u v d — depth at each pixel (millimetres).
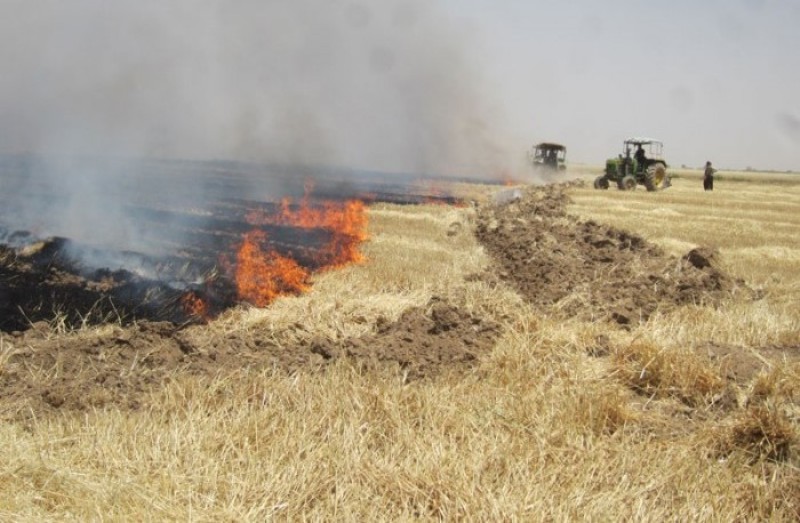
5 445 4422
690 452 5039
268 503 3945
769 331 8438
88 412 5164
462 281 10258
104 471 4191
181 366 6219
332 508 3941
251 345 7086
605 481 4457
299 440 4629
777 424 5262
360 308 8422
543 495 4156
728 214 26016
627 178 37531
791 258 15500
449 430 5016
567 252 13727
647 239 16891
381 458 4516
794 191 53031
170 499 3891
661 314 9086
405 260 11586
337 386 5605
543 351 7074
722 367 6953
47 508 3871
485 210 21828
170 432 4641
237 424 4750
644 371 6629
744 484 4617
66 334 7098
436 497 4102
